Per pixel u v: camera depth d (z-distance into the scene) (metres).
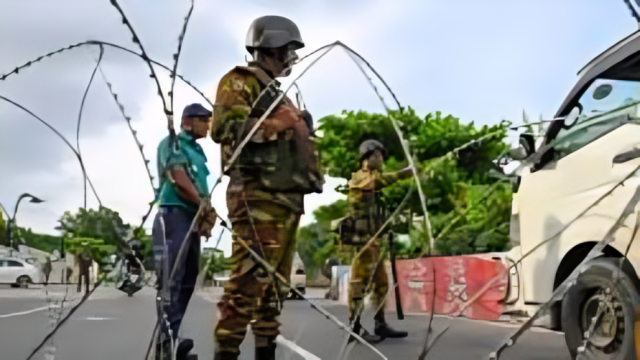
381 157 5.57
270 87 3.29
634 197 2.68
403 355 4.45
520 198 4.21
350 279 5.38
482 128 15.16
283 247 3.25
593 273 3.39
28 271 17.28
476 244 6.91
